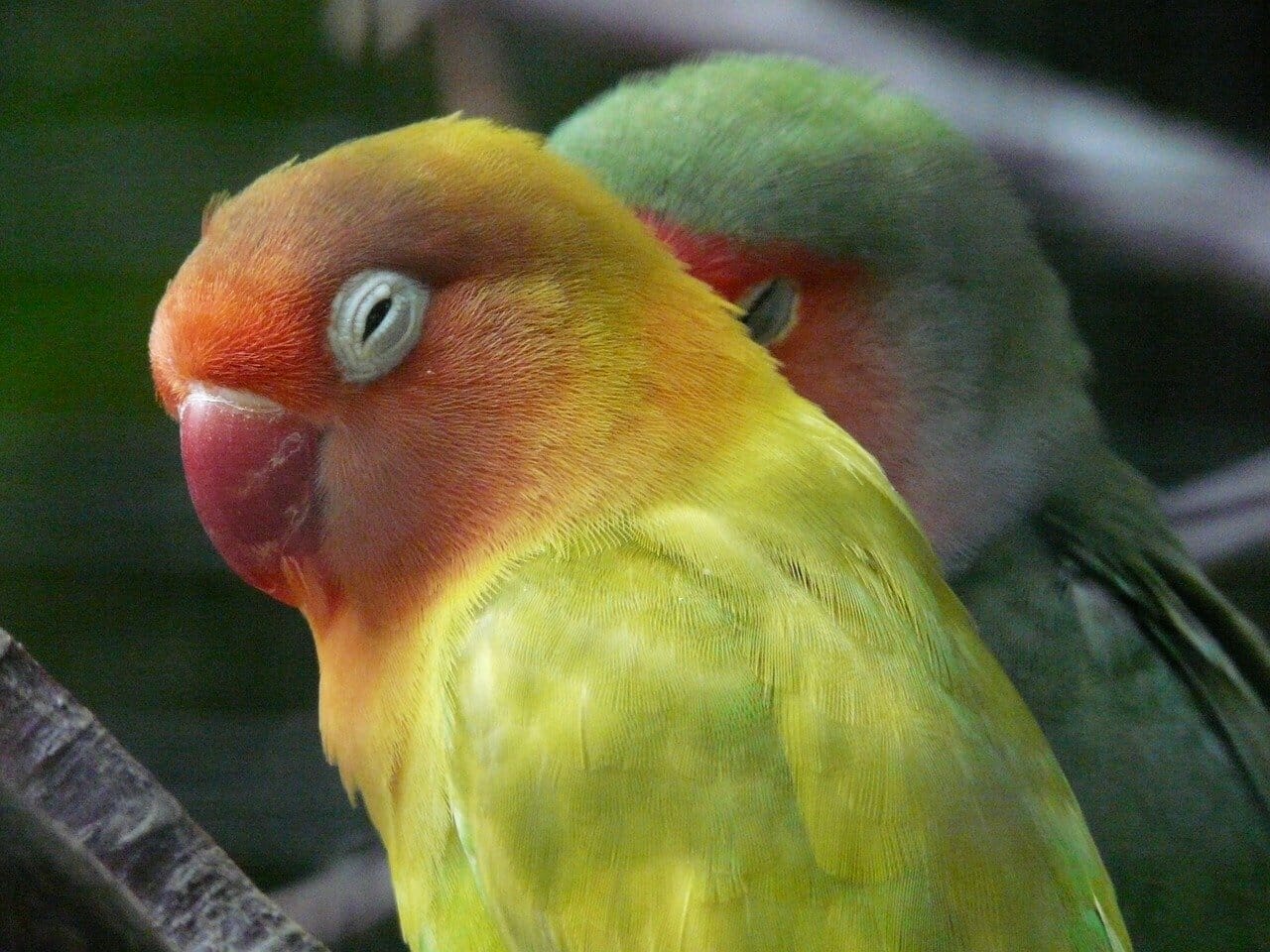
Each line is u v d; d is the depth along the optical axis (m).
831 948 0.97
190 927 0.96
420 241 0.99
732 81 1.06
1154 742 1.05
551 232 0.99
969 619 0.99
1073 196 1.11
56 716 0.96
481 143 0.99
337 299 0.99
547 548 0.98
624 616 0.97
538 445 0.98
